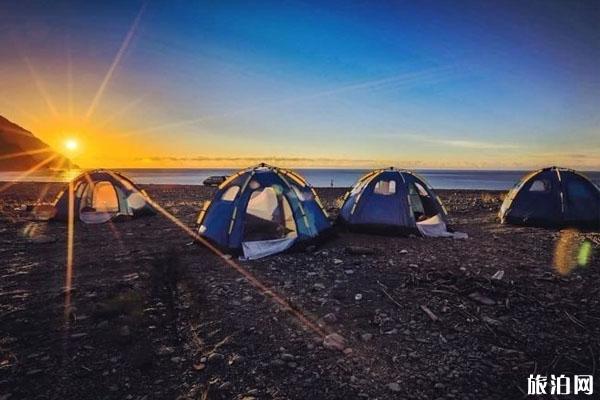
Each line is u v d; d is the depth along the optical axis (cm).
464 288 733
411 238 1210
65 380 453
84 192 1606
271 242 1030
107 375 463
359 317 625
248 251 988
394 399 416
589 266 891
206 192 3441
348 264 923
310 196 1188
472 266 900
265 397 420
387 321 607
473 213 1877
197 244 1120
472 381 448
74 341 544
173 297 704
